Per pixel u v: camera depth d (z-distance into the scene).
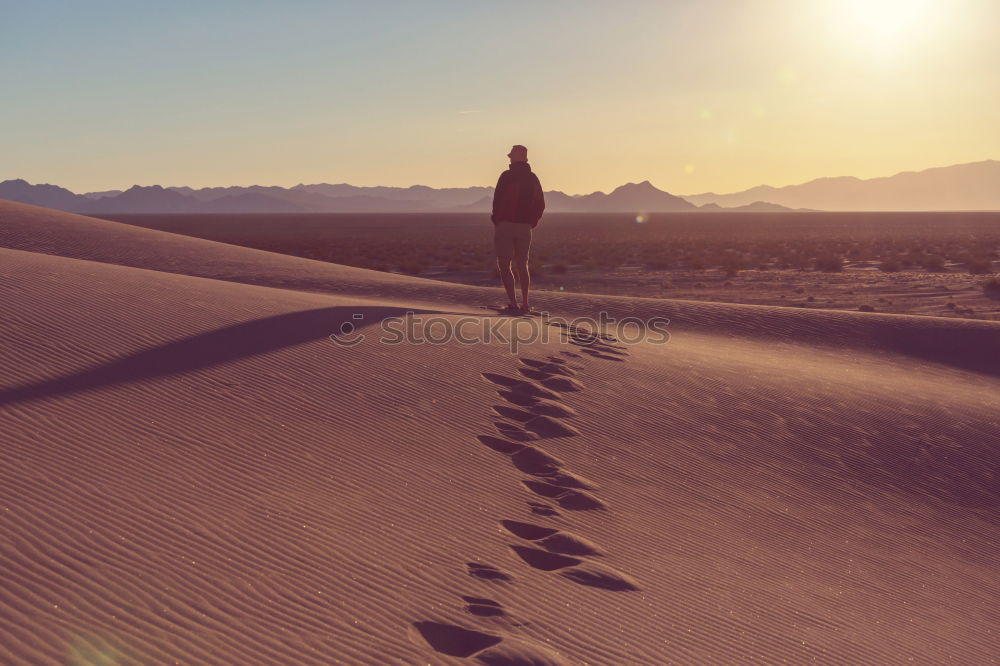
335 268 24.64
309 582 4.37
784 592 5.50
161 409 6.60
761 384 10.86
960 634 5.38
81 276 11.38
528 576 4.99
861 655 4.80
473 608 4.44
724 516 6.72
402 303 17.06
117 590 3.89
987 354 15.90
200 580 4.15
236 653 3.58
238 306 10.94
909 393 11.48
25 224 28.83
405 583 4.57
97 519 4.57
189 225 171.75
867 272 45.56
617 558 5.53
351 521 5.25
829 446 8.84
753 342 15.79
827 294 34.59
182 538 4.56
